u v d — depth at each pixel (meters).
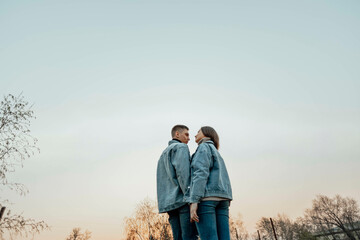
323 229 42.12
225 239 1.61
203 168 1.68
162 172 2.12
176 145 2.04
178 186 1.90
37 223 8.39
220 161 1.91
